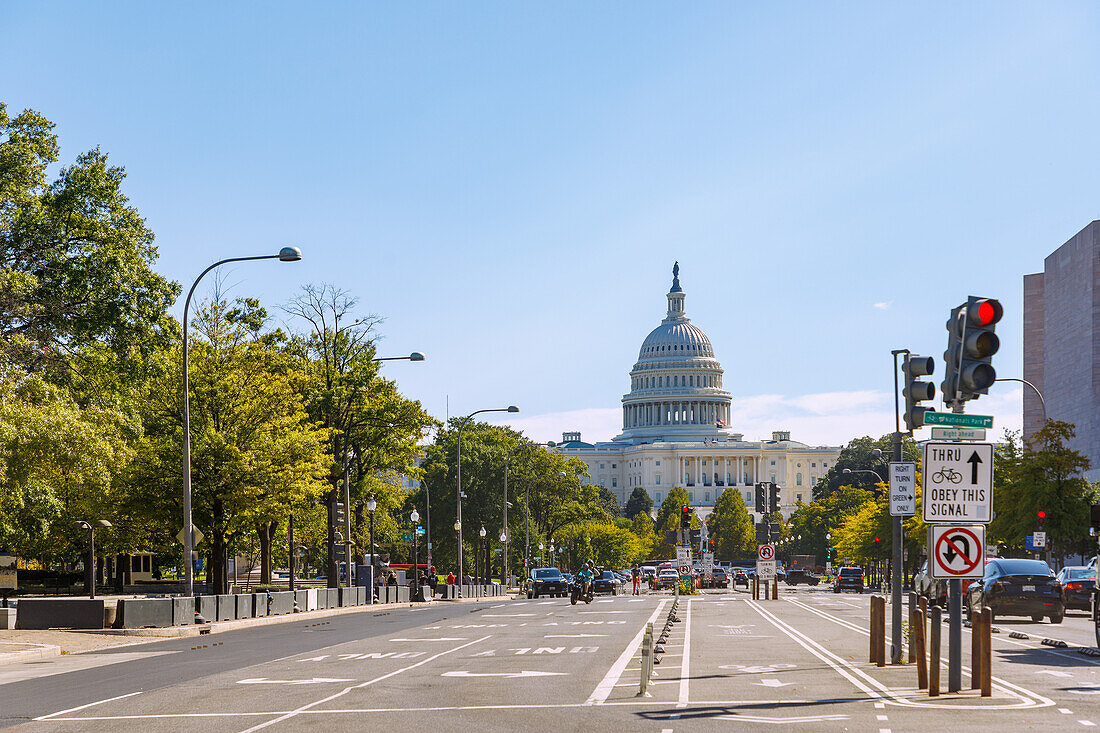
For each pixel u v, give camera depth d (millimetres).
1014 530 61031
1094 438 105688
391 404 65688
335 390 64625
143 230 52188
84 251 49875
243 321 57750
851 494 160250
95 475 42812
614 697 17656
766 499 64812
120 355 49562
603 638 31750
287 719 15523
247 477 51438
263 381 54094
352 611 56625
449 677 21047
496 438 144125
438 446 140000
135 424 48906
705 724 14594
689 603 59812
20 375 43812
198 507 51438
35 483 43250
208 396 52594
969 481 16750
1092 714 15281
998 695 17297
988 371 16203
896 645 22797
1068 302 113500
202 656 27625
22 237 48688
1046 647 27297
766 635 32344
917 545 83562
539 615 47312
